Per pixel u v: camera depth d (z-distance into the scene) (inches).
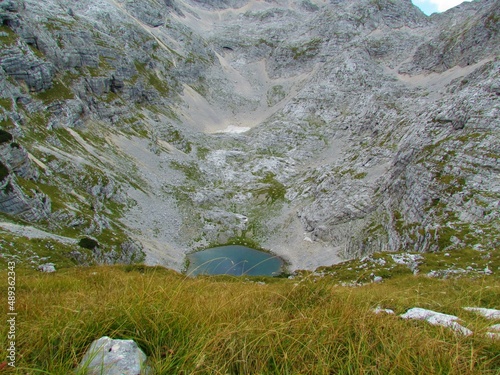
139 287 315.9
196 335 219.8
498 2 7524.6
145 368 191.5
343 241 4136.3
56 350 205.6
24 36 4640.8
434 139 3545.8
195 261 3993.6
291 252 4468.5
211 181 6146.7
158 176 5374.0
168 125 7027.6
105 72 6067.9
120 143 5359.3
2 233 1878.7
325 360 205.0
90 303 280.1
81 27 5930.1
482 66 5565.9
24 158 2815.0
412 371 189.9
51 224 2536.9
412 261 1616.6
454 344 215.2
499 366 212.7
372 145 5561.0
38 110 4138.8
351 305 309.7
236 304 307.7
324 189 5196.9
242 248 4586.6
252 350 209.2
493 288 569.3
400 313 368.8
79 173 3759.8
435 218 2479.1
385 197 4035.4
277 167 6761.8
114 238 3093.0
